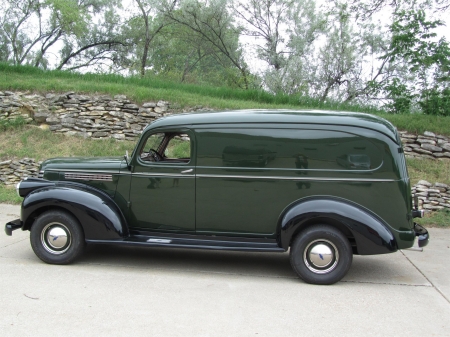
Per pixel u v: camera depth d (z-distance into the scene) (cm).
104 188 541
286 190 499
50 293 437
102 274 506
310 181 494
